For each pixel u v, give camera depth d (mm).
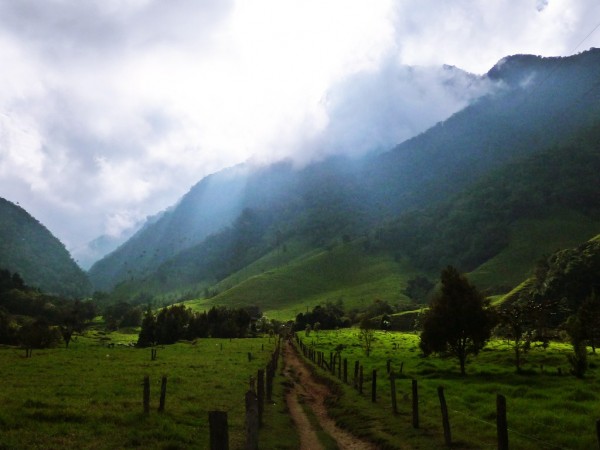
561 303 133875
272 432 20453
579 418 20875
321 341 100938
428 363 51500
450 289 46344
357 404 27344
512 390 30172
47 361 53594
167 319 126062
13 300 187375
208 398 27406
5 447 15273
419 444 18156
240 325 152375
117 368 45406
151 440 16891
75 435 17219
